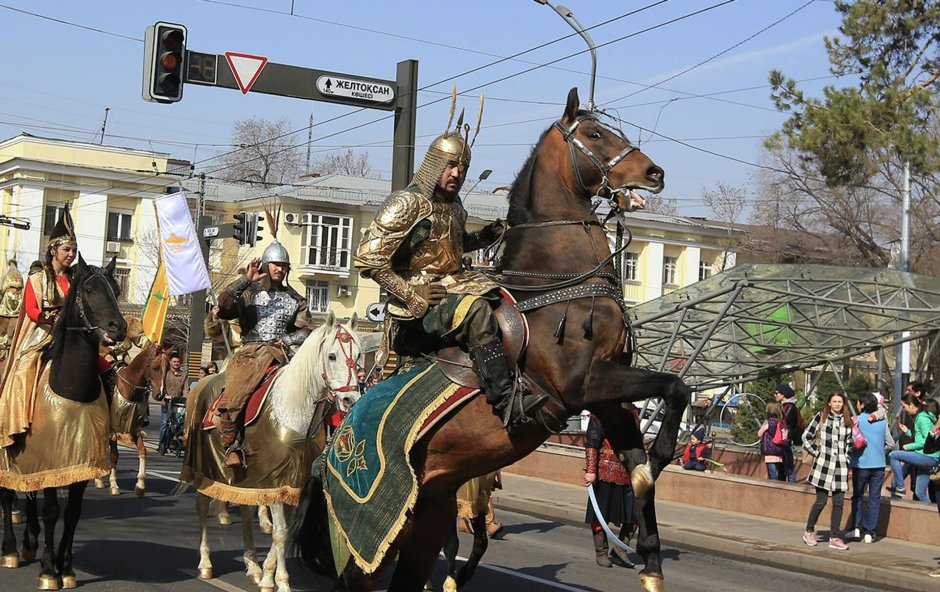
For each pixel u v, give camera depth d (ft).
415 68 50.16
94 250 170.81
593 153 20.11
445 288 19.53
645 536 18.89
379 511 19.06
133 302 171.63
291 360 28.12
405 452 19.06
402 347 20.42
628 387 18.37
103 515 43.50
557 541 44.78
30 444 27.78
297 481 27.50
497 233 21.57
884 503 47.55
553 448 70.95
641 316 62.44
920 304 55.93
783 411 62.23
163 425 77.36
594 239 20.07
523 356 19.24
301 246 168.55
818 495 44.70
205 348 154.92
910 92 61.77
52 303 28.94
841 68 64.34
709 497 57.31
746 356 68.95
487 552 40.50
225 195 181.88
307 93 48.08
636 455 19.24
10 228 167.94
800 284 57.36
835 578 39.40
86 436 27.78
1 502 31.76
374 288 172.45
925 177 62.39
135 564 32.73
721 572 39.04
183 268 64.64
